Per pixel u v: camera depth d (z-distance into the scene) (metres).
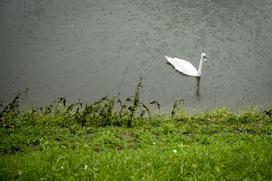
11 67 12.19
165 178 5.91
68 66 12.30
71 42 13.42
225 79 12.05
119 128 8.88
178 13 15.20
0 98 10.89
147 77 11.93
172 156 6.70
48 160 6.53
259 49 13.53
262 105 11.04
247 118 9.87
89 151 7.08
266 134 8.82
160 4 15.66
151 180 5.80
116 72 12.10
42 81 11.64
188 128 8.98
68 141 7.81
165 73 12.12
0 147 7.31
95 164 6.25
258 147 7.41
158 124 9.34
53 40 13.48
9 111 9.42
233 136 8.45
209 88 11.61
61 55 12.79
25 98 10.93
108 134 8.20
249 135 8.43
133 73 12.09
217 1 16.00
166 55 13.02
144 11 15.21
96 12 15.01
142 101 10.94
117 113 10.20
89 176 5.91
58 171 6.01
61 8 15.12
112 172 6.00
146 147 7.65
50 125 9.04
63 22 14.40
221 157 6.76
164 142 8.09
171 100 11.04
